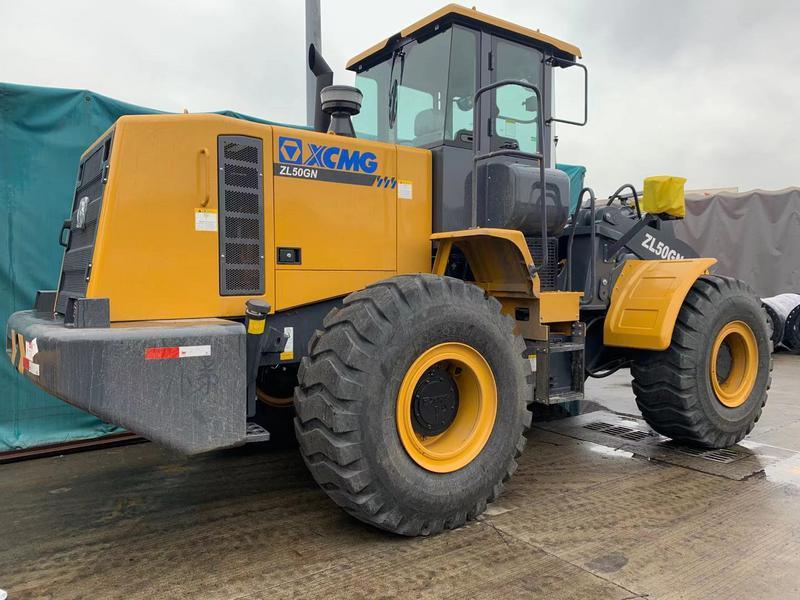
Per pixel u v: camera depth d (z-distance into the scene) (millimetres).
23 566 2588
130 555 2686
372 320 2656
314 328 3262
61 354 2275
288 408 4301
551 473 3773
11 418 4172
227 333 2570
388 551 2688
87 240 2898
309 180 3148
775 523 2986
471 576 2451
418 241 3549
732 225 10273
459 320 2902
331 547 2738
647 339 3992
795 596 2301
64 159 4301
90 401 2314
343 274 3271
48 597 2334
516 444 3131
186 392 2488
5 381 4141
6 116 4082
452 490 2834
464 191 3635
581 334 3787
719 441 4230
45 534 2912
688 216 10625
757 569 2512
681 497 3344
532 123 4023
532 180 3545
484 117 3711
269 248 3035
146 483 3633
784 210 9898
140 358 2396
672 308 3965
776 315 9336
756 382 4457
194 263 2830
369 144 3350
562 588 2355
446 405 3043
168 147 2770
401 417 2754
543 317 3611
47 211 4258
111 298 2641
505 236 3219
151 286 2729
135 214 2695
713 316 4125
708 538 2811
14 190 4133
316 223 3178
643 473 3777
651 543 2754
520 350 3207
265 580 2441
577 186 8031
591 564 2553
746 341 4430
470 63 3646
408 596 2305
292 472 3826
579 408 5695
